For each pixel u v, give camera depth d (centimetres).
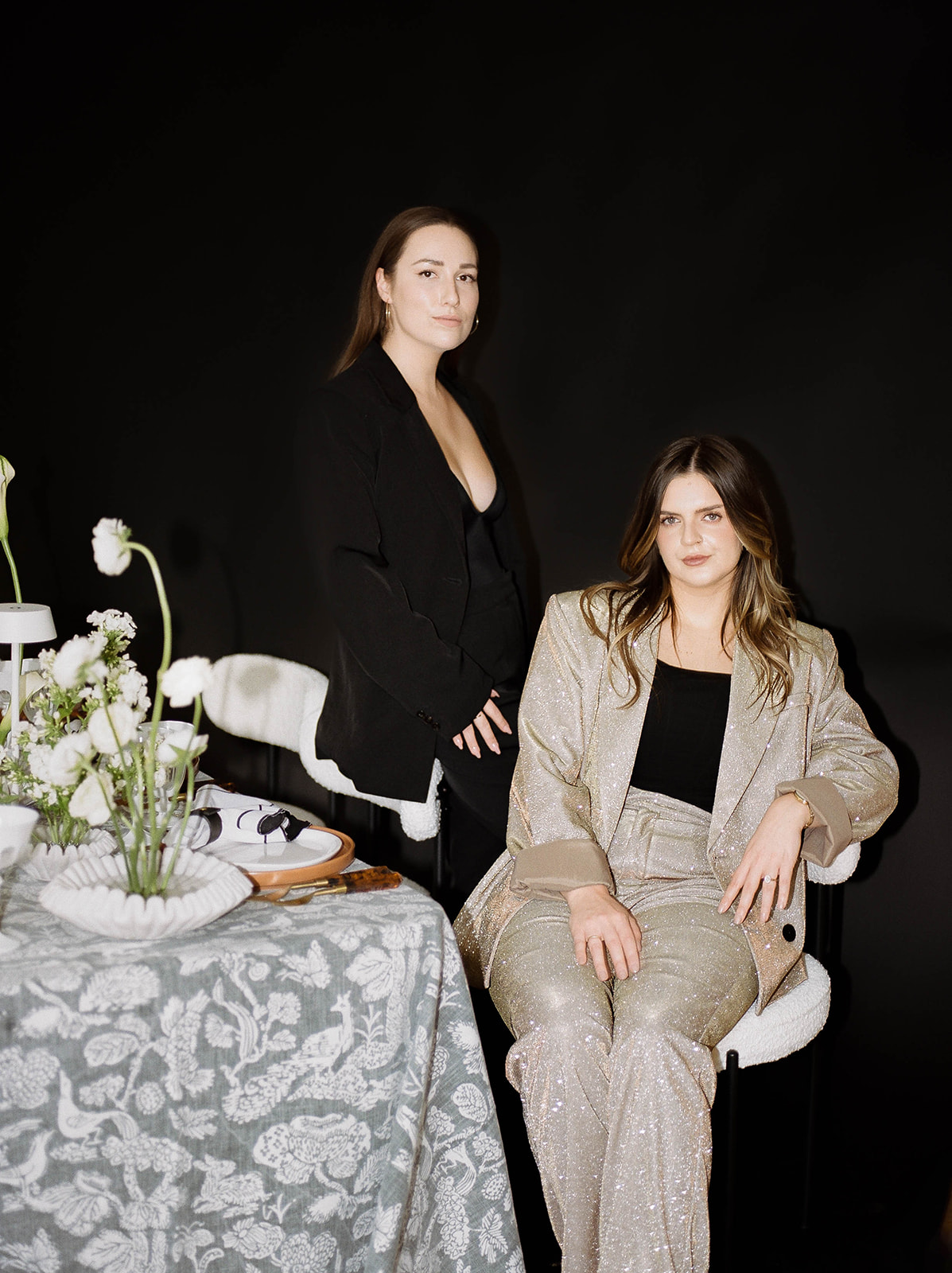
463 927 192
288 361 378
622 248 296
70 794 135
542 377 316
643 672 189
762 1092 249
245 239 386
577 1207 158
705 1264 154
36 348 448
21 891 137
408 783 215
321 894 136
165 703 412
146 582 425
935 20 236
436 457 212
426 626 203
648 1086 153
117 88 414
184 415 407
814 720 192
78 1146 112
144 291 414
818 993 184
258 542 389
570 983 164
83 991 111
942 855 240
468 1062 135
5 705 180
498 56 320
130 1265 116
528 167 315
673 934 172
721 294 276
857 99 249
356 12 352
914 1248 198
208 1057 117
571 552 313
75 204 430
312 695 254
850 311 252
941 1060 238
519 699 231
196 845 148
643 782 188
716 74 274
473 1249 136
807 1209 210
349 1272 129
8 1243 111
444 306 210
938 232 237
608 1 294
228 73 385
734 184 272
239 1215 121
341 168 360
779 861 174
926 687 243
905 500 244
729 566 188
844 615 256
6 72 442
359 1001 125
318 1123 124
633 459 297
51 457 448
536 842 182
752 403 271
